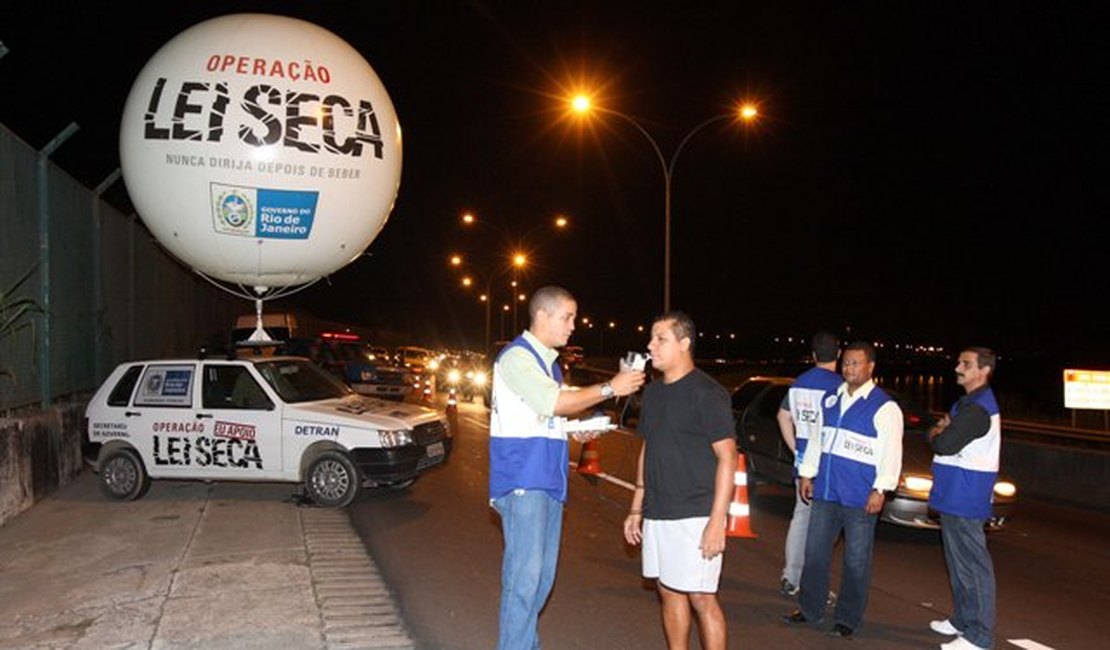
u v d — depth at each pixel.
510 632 4.91
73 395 13.09
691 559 4.77
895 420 6.15
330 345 22.56
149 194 9.60
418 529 9.43
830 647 6.11
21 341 10.77
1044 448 13.29
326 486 10.18
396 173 10.34
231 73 9.38
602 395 4.73
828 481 6.34
